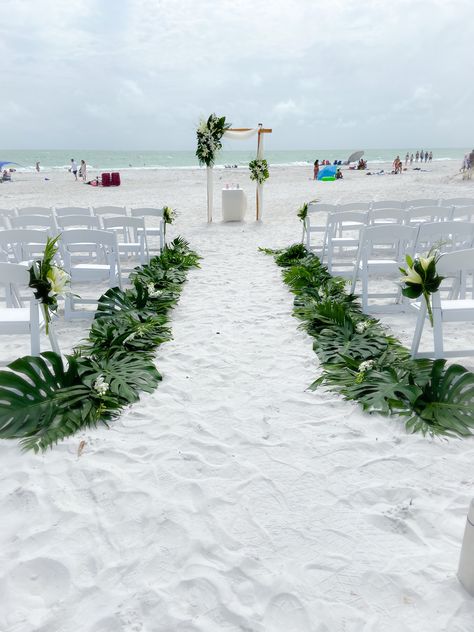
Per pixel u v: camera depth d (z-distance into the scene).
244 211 12.02
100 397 2.80
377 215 5.78
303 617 1.50
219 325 4.36
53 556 1.75
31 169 50.56
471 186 16.66
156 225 11.24
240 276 6.33
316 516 1.95
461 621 1.47
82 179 29.52
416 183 19.64
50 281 2.86
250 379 3.24
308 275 5.57
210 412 2.80
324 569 1.69
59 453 2.40
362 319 4.25
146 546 1.80
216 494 2.09
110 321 4.17
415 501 2.02
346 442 2.46
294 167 47.22
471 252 2.98
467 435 2.49
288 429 2.61
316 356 3.60
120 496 2.08
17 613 1.53
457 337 4.03
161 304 4.76
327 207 7.26
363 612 1.52
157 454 2.39
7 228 5.64
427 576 1.64
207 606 1.55
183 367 3.45
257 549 1.78
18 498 2.07
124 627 1.48
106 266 4.81
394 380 2.93
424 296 3.03
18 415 2.58
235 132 11.17
